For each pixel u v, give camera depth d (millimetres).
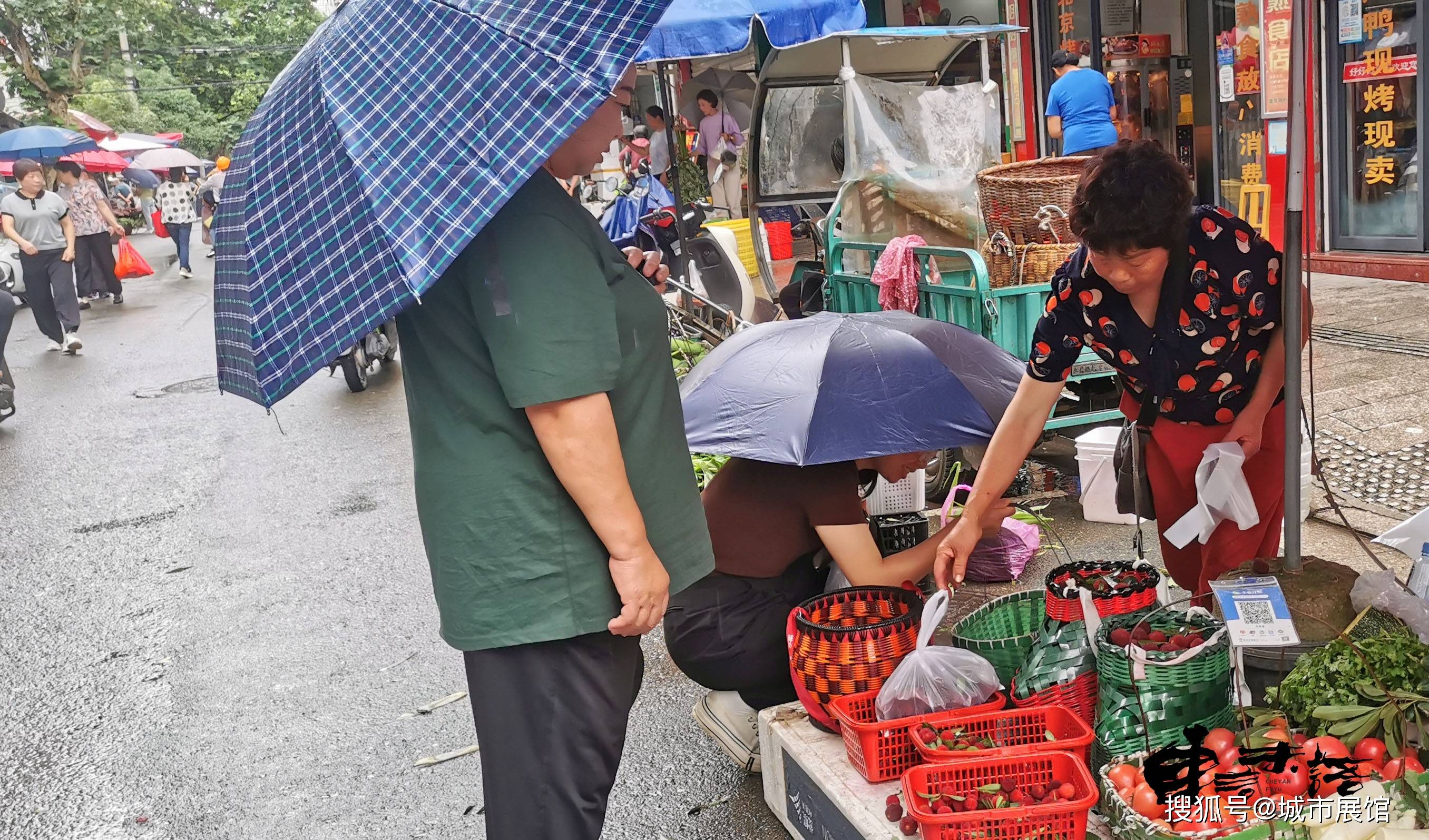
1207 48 11352
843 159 7617
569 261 1923
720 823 3041
